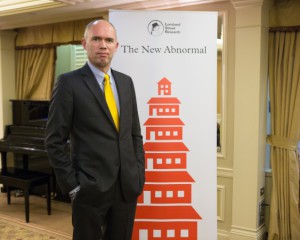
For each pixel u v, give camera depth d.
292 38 3.16
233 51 3.30
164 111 2.36
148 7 3.64
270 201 3.38
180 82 2.35
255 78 3.16
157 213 2.40
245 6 3.13
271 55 3.28
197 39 2.33
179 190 2.39
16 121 4.92
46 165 4.79
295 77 3.16
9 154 5.04
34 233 3.61
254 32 3.12
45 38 4.79
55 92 1.83
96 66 1.88
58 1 3.55
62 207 4.47
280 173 3.28
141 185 2.00
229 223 3.45
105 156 1.82
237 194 3.33
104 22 1.86
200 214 2.41
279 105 3.26
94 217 1.84
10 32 5.02
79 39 4.48
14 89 5.16
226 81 3.36
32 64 4.98
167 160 2.38
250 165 3.25
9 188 4.54
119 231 1.96
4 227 3.77
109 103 1.88
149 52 2.33
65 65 5.06
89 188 1.78
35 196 4.96
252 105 3.20
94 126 1.82
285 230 3.28
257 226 3.29
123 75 2.02
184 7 3.53
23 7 3.99
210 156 2.39
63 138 1.82
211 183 2.40
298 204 3.27
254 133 3.21
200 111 2.37
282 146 3.24
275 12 3.22
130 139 1.95
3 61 4.98
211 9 3.39
